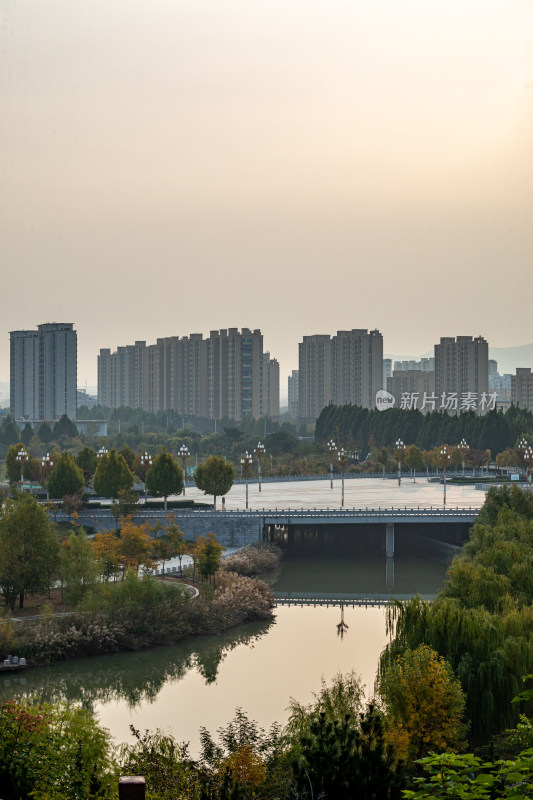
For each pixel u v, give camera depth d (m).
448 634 64.25
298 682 75.38
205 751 45.12
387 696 55.91
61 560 94.19
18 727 40.56
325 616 102.31
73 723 45.06
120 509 135.62
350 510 141.12
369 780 30.97
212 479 147.00
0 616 86.75
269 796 39.53
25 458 165.75
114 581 98.94
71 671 81.50
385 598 113.69
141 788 25.33
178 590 95.12
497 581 76.00
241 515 138.50
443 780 24.34
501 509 110.44
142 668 82.31
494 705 60.44
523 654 61.59
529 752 23.89
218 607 96.56
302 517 139.50
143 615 90.06
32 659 82.50
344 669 78.94
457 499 173.50
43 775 37.91
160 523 130.00
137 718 68.00
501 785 23.73
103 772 43.25
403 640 66.19
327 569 134.38
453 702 54.97
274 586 121.44
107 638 86.06
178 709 69.88
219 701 71.31
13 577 91.12
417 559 144.00
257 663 82.06
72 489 145.25
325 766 31.78
